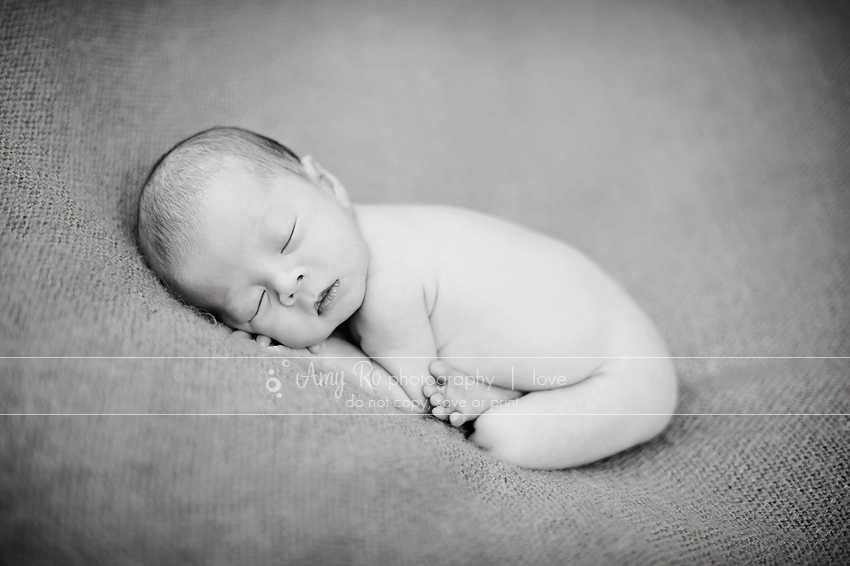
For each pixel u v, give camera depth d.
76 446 0.92
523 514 1.07
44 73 1.42
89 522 0.90
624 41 2.40
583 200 2.08
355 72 2.21
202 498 0.92
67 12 1.60
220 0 2.09
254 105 1.98
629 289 1.86
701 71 2.31
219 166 1.23
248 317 1.26
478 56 2.34
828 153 2.07
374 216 1.43
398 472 1.02
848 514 1.17
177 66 1.85
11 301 1.01
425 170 2.09
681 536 1.07
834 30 2.35
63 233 1.15
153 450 0.94
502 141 2.19
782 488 1.24
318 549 0.93
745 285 1.81
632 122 2.22
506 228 1.51
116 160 1.45
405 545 0.95
